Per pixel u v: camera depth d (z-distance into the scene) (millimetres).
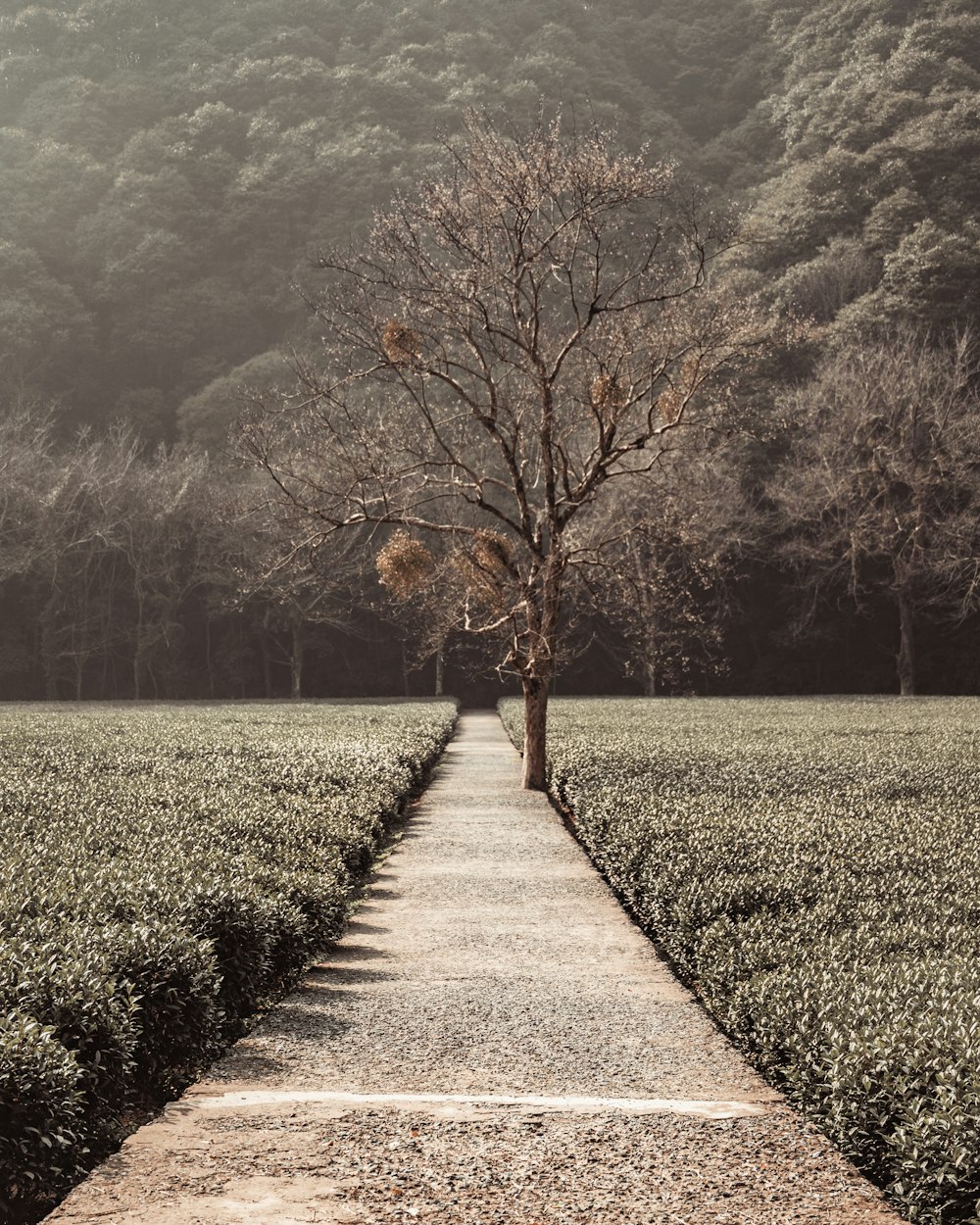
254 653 72375
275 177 98625
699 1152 4945
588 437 39781
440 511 44625
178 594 66875
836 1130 5039
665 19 119125
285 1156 4875
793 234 73250
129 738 25828
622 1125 5305
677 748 22375
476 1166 4762
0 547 62719
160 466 67750
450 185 22422
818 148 83625
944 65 81562
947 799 15430
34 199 96438
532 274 22172
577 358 25109
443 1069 6395
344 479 22172
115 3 118188
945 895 8406
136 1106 6289
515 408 24078
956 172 71312
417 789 22250
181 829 11289
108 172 101375
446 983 8547
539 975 8805
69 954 5867
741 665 69062
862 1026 5266
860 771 18453
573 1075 6285
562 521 22109
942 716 36406
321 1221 4180
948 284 63969
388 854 15125
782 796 15445
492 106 91562
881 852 10258
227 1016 7379
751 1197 4445
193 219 99000
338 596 69625
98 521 63250
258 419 22562
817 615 67188
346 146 98125
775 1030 5891
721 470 56250
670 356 21781
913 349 59781
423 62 111938
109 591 68188
